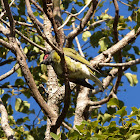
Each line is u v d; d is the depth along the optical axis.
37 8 11.70
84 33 11.49
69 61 8.35
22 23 10.98
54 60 8.35
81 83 8.77
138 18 7.78
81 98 11.10
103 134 6.39
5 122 8.21
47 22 10.91
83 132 6.42
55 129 7.51
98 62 10.06
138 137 6.12
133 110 6.61
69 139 6.38
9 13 7.19
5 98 11.24
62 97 9.48
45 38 6.26
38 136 11.12
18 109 10.83
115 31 10.53
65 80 6.92
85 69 8.42
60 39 6.52
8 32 7.65
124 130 6.34
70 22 11.50
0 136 10.38
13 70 9.77
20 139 10.61
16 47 7.32
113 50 10.45
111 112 10.55
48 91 9.72
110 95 10.66
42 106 7.60
